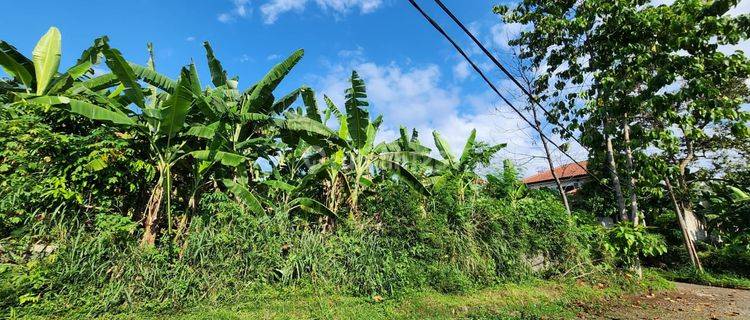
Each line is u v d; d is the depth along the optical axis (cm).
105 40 763
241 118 706
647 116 1358
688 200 1811
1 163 526
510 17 1398
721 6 967
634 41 1132
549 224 1073
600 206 2016
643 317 740
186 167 717
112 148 571
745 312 812
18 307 457
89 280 504
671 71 1038
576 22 1180
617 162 1343
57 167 541
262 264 628
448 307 689
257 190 871
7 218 487
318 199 929
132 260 536
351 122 879
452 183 977
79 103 571
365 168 922
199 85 679
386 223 818
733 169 1944
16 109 576
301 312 577
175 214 690
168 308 527
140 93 637
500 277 898
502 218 986
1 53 630
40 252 503
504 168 1307
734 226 1579
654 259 1739
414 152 973
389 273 718
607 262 1093
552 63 1362
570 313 740
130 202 657
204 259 582
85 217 555
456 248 855
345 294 676
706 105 1040
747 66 999
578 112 1250
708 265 1566
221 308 550
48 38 703
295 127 782
